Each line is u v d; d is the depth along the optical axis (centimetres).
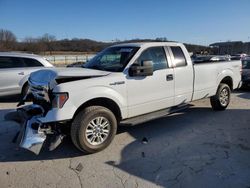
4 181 367
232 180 365
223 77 711
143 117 523
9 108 773
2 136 536
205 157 437
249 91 1105
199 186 352
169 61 562
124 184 358
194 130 573
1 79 816
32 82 464
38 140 407
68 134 450
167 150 468
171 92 563
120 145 490
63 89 413
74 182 365
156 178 373
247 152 455
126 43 567
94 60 562
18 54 862
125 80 481
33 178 376
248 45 6831
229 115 691
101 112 448
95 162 424
